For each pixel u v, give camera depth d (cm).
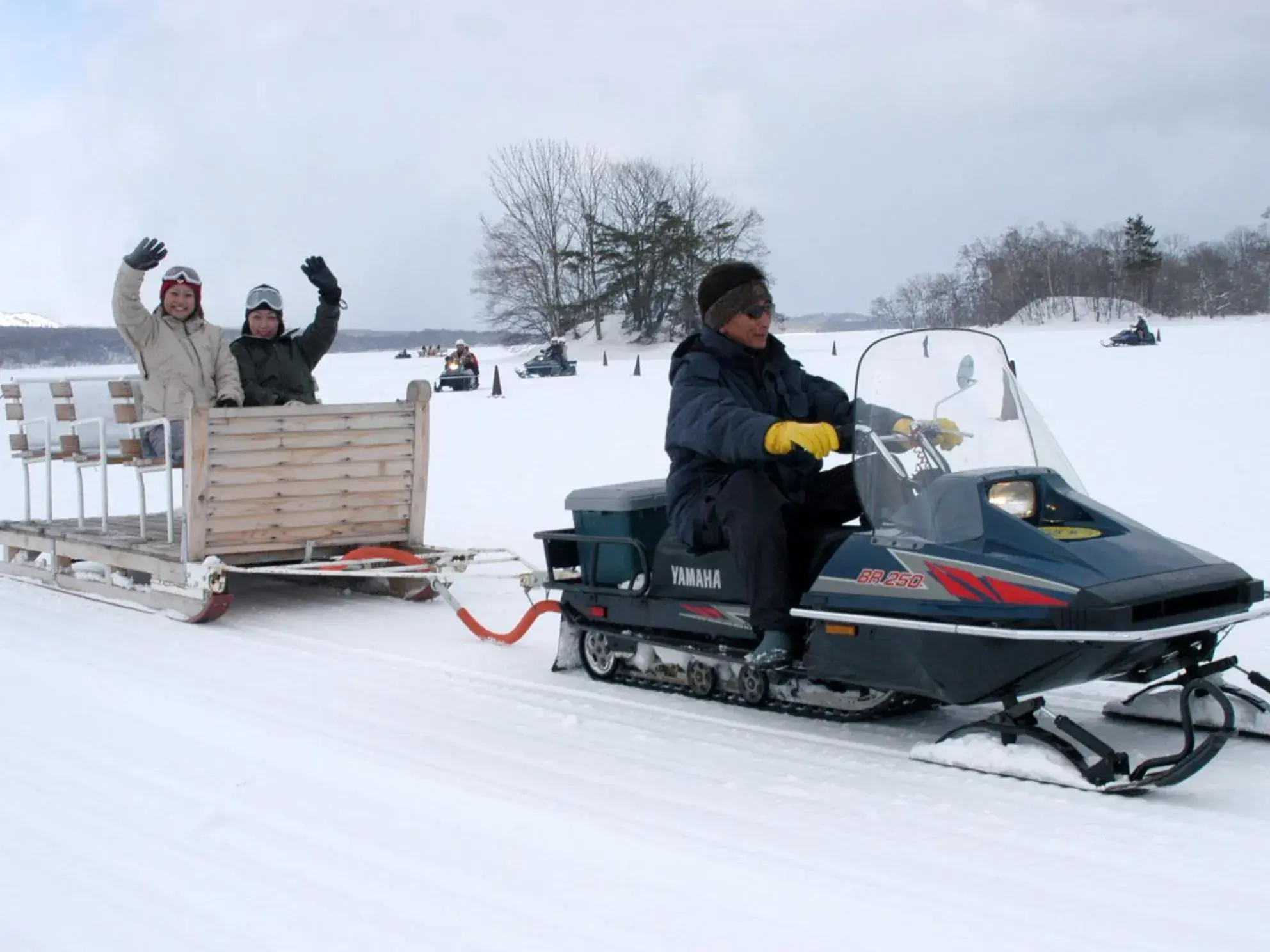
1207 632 386
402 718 457
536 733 436
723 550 460
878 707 429
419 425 707
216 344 717
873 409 419
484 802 357
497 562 667
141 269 677
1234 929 261
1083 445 1184
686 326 7681
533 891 292
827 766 390
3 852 323
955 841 318
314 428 671
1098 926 265
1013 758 367
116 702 478
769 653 421
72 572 744
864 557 402
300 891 294
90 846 327
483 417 2028
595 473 1217
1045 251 9681
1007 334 6166
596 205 7669
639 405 2181
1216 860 299
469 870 306
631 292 7688
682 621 481
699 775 384
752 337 458
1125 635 332
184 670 534
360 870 307
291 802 359
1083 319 9281
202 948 265
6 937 274
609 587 514
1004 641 360
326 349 792
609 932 268
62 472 1401
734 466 446
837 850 314
